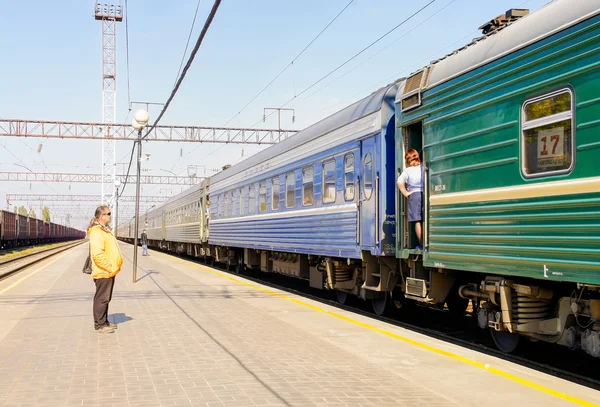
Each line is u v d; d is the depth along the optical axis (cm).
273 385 577
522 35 652
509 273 664
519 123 653
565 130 588
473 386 578
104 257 847
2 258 3516
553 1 626
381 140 983
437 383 589
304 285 1806
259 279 1936
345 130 1134
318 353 725
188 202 3030
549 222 605
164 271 2130
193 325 923
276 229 1555
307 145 1345
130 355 709
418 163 885
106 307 860
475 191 725
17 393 548
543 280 673
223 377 607
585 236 559
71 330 875
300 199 1380
